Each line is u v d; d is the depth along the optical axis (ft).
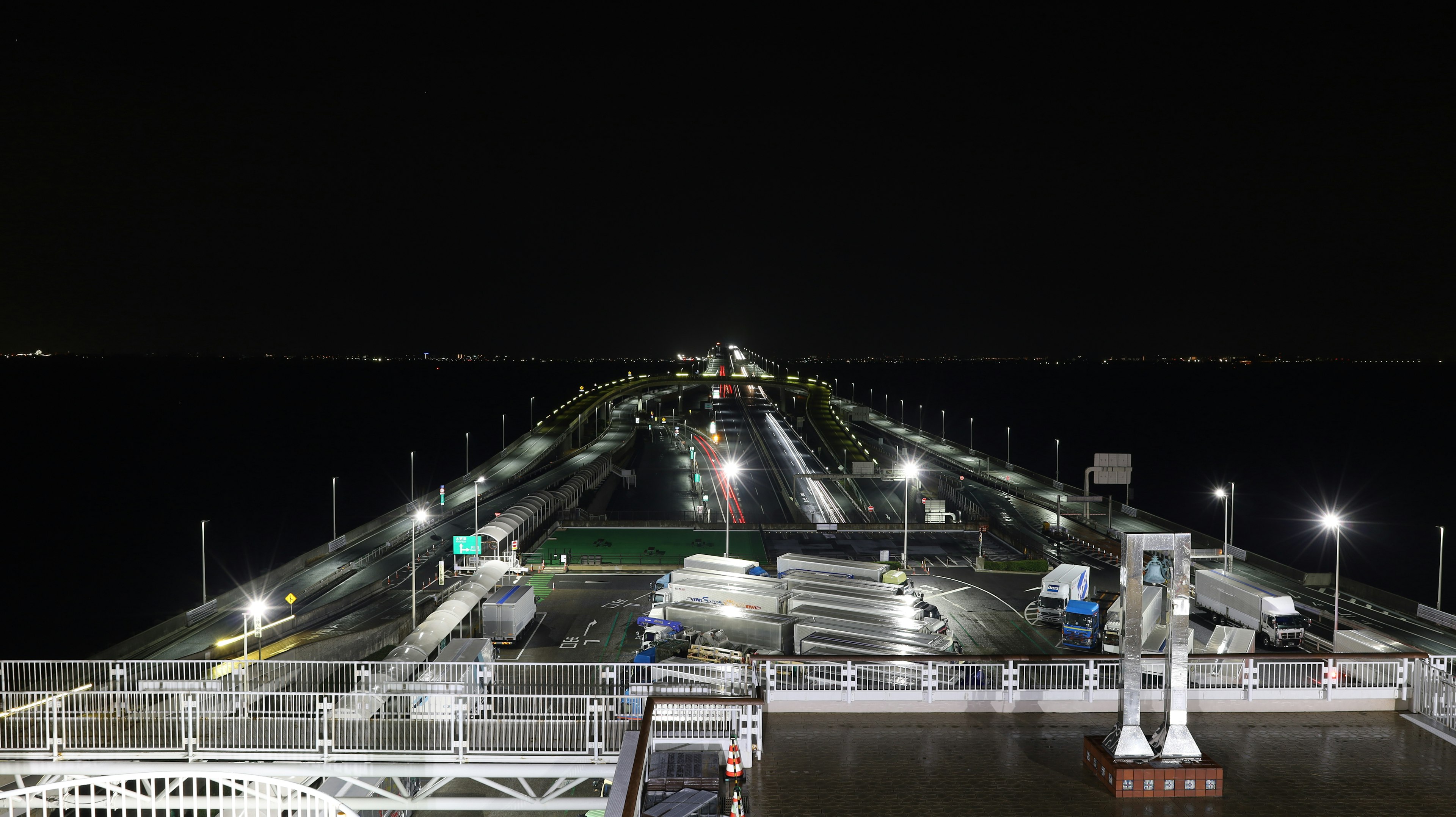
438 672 112.88
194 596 329.52
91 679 120.67
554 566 269.85
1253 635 174.50
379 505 506.89
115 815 91.20
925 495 422.00
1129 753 66.44
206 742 93.25
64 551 394.93
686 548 303.07
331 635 206.08
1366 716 81.71
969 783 66.95
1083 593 219.61
